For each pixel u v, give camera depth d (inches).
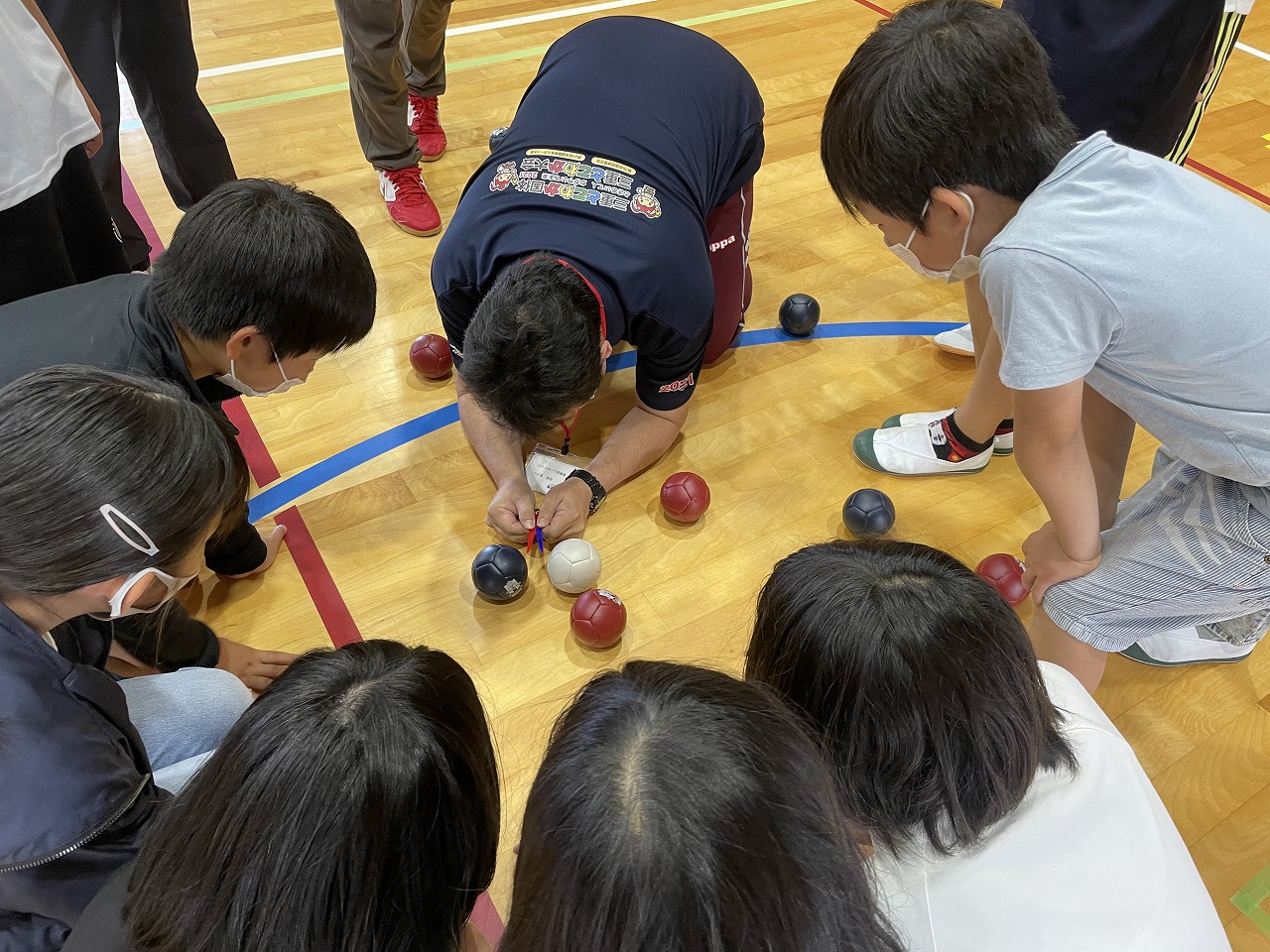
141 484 35.5
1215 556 53.5
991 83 44.1
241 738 29.7
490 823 32.9
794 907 23.4
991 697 32.6
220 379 59.0
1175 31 67.7
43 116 63.8
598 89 71.4
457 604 74.3
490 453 80.5
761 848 23.4
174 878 29.5
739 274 88.5
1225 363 46.0
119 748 39.4
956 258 52.2
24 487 34.1
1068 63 71.8
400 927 29.4
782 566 37.2
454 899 31.6
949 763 32.4
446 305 70.2
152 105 90.8
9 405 35.5
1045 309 44.4
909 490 85.3
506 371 56.6
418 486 83.4
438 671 32.1
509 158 69.3
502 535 78.9
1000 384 75.5
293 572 75.9
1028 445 51.1
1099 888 33.0
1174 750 67.1
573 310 57.3
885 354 99.3
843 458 87.9
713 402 93.0
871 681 32.4
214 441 38.8
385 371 94.6
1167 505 56.9
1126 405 52.6
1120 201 44.4
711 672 29.2
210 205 52.2
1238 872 60.5
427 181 121.0
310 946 28.2
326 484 83.1
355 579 75.6
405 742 28.8
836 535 80.7
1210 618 57.7
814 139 133.1
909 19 46.9
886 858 34.1
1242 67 155.4
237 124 130.0
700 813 23.2
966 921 32.2
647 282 64.5
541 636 72.5
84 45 78.7
